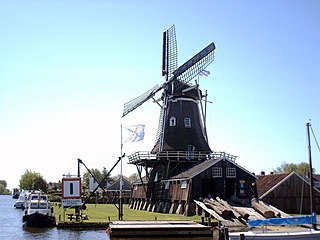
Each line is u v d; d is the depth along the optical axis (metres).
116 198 79.12
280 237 25.31
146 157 49.94
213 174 44.91
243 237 24.66
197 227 30.61
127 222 33.31
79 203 37.62
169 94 53.62
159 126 55.09
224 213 37.34
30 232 33.53
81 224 35.03
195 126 53.09
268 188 51.16
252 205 42.56
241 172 46.22
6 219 49.75
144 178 59.56
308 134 36.28
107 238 29.83
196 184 44.00
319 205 51.75
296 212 50.97
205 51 54.75
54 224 36.50
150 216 42.34
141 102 56.00
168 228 30.33
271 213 38.41
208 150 52.31
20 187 144.38
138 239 29.56
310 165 35.69
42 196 45.50
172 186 48.19
